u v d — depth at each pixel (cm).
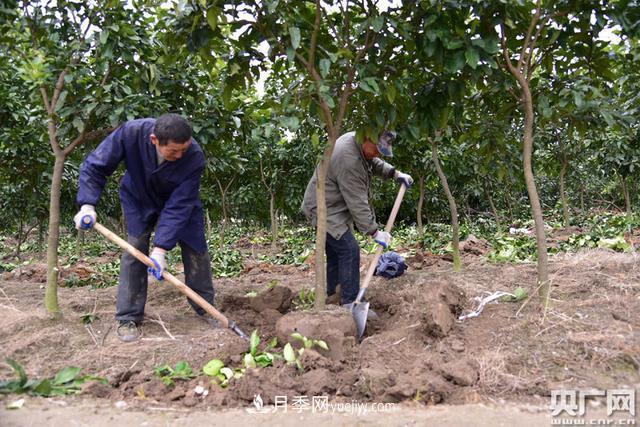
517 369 306
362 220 414
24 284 618
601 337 327
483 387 289
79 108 398
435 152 587
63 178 775
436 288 383
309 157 1002
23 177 748
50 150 654
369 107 376
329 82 349
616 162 1006
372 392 288
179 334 386
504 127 500
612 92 415
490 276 512
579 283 443
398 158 873
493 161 588
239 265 786
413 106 396
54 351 346
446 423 250
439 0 333
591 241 712
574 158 1002
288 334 340
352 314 371
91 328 389
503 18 350
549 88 418
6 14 343
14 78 507
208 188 1038
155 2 420
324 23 376
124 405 276
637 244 707
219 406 278
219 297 495
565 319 358
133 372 317
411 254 766
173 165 367
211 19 315
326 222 412
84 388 291
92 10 395
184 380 308
